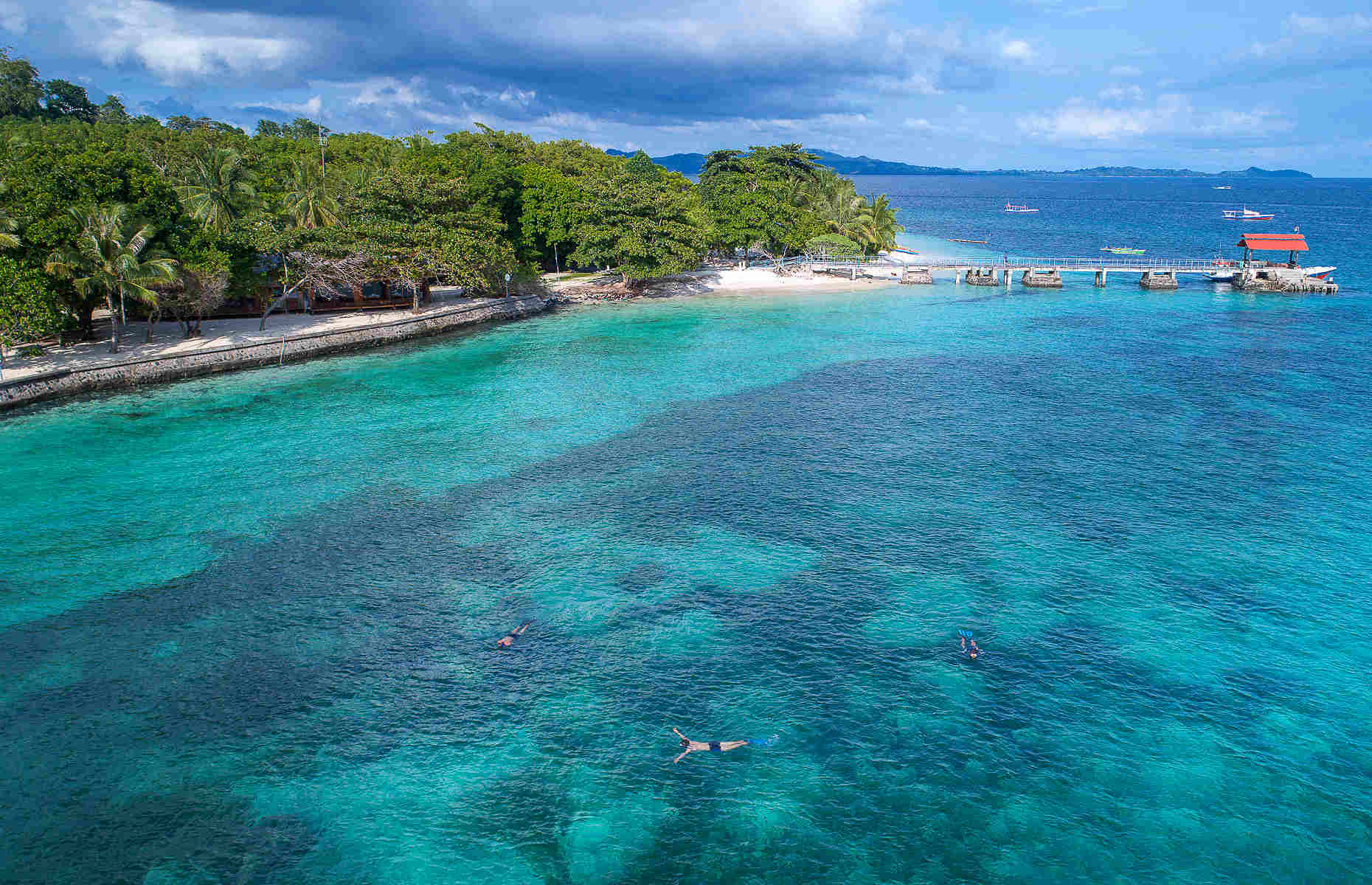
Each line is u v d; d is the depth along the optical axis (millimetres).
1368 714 25672
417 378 66000
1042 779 23250
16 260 58250
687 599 32500
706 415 56188
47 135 110375
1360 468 44781
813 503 41438
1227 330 83625
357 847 21109
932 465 46500
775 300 106938
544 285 105625
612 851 20953
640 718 25812
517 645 29531
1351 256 150125
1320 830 21469
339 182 99938
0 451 48312
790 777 23391
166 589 33125
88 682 27328
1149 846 21031
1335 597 32094
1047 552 35906
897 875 20203
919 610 31562
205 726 25391
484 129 126438
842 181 153250
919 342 80188
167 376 63812
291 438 51000
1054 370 68000
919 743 24609
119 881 20062
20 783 23000
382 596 32812
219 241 70062
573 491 43094
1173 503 40844
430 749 24531
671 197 115438
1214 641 29391
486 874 20312
